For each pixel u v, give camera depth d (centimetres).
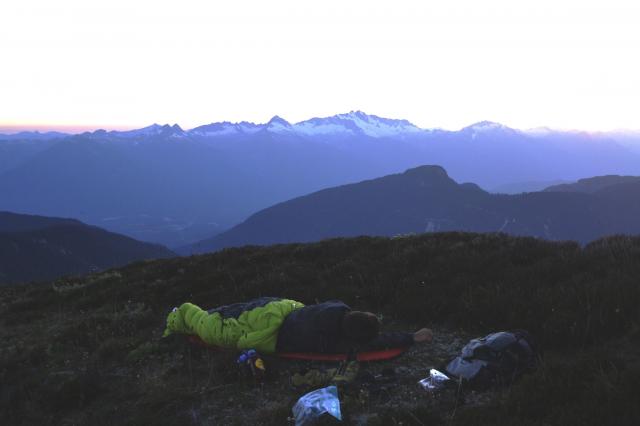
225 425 507
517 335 550
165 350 727
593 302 625
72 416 576
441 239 1288
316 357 622
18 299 1366
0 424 575
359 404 500
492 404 457
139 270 1570
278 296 942
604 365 463
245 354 612
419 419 445
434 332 712
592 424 376
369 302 878
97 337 841
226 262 1407
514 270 858
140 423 521
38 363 772
